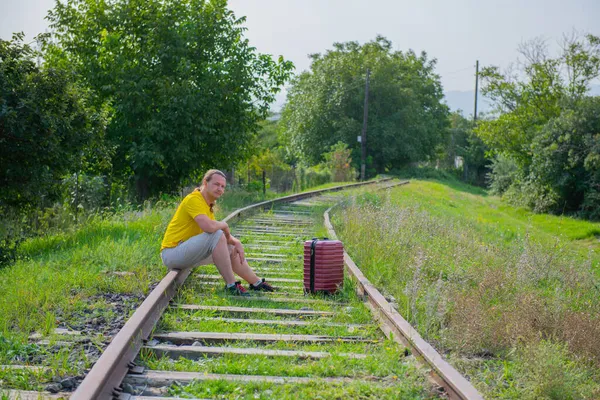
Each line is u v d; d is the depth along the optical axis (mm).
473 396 3740
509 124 37469
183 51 21578
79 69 21312
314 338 5441
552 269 9977
